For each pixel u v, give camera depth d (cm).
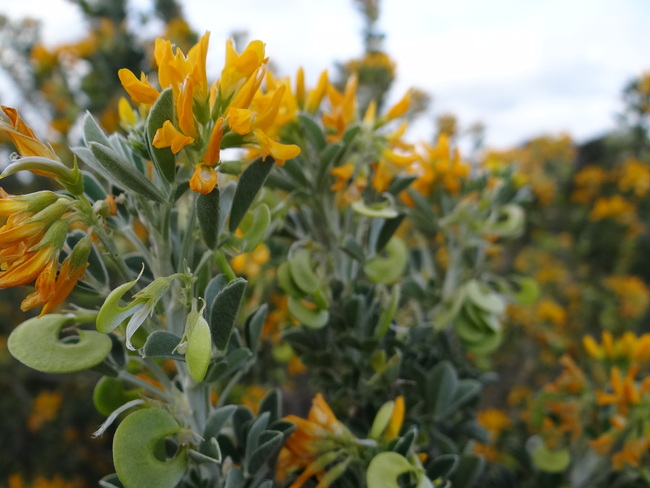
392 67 33
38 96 40
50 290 8
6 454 38
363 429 13
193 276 9
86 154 9
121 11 35
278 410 13
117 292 8
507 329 40
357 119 14
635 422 16
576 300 48
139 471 8
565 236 53
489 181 22
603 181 52
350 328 13
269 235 14
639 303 44
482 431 17
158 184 10
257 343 12
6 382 40
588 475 17
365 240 14
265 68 8
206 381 10
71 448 39
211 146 8
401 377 15
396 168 14
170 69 8
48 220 8
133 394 11
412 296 18
